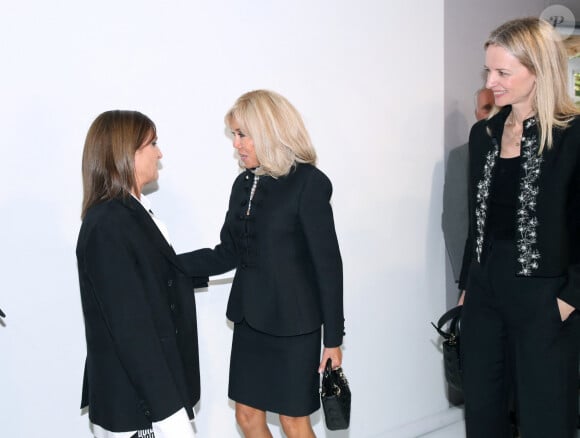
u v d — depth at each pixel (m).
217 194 2.40
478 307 1.99
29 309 2.04
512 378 1.99
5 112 1.94
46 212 2.04
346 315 2.83
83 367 2.16
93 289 1.53
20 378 2.04
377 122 2.85
